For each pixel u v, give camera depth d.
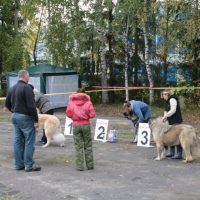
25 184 8.61
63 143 12.70
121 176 9.16
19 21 30.38
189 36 19.19
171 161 10.62
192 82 22.84
